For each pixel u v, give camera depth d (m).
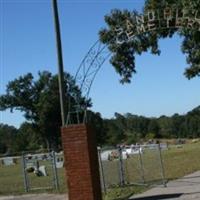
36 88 100.69
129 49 24.94
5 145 142.38
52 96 98.44
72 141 16.64
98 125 105.94
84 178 16.53
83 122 16.94
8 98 100.88
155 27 16.91
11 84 100.75
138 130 166.75
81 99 17.11
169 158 48.50
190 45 25.45
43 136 100.56
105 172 30.00
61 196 24.55
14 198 25.64
